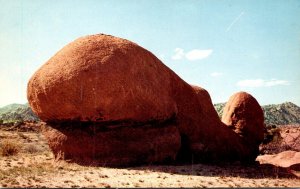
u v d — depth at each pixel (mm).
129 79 9711
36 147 15195
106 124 9727
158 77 10797
